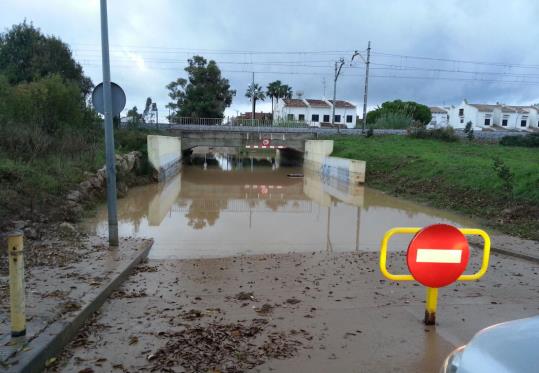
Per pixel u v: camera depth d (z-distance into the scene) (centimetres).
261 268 778
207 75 5066
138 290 623
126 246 843
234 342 436
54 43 3225
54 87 1927
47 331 409
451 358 257
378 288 644
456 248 456
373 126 4662
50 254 740
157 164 2341
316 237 1127
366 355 412
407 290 633
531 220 1179
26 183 1143
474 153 2539
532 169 1505
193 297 595
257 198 1955
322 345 433
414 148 2872
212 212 1538
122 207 1555
